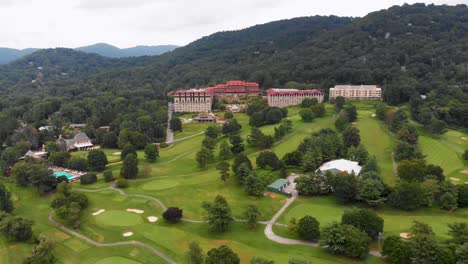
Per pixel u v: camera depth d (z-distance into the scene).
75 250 93.12
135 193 133.62
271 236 95.62
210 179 145.88
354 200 115.69
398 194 107.31
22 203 128.62
